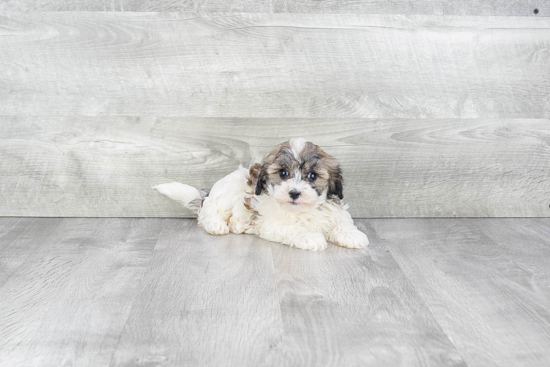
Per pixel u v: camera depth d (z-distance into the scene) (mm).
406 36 2400
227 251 2061
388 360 1337
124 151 2432
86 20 2338
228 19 2352
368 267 1915
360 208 2514
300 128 2445
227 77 2391
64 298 1639
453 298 1676
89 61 2365
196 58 2375
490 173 2527
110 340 1411
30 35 2342
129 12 2338
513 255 2055
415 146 2480
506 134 2500
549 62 2463
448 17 2404
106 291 1689
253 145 2461
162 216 2500
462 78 2447
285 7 2357
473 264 1958
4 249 2043
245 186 2270
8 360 1316
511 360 1349
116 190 2467
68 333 1442
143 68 2375
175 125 2420
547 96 2486
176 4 2340
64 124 2396
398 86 2432
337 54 2395
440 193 2529
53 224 2363
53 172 2434
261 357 1343
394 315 1561
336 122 2439
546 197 2533
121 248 2074
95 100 2389
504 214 2541
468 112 2469
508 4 2420
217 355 1350
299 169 2055
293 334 1449
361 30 2383
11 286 1717
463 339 1439
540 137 2514
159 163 2455
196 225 2393
